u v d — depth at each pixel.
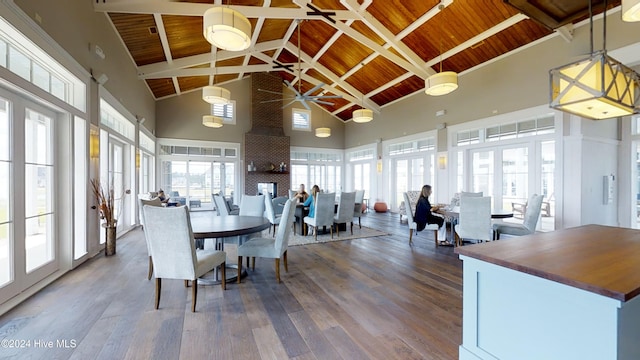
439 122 7.41
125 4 3.93
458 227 4.20
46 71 2.99
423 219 4.66
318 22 6.45
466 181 6.73
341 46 7.23
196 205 9.38
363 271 3.44
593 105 2.03
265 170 9.86
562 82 2.07
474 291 1.48
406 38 6.01
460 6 4.99
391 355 1.80
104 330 2.06
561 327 1.16
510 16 4.88
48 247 3.08
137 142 6.29
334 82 8.66
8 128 2.48
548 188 5.25
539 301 1.23
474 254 1.44
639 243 1.64
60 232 3.25
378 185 9.80
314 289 2.87
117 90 4.87
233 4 5.12
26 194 2.72
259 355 1.79
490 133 6.23
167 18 4.90
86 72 3.55
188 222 2.30
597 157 5.02
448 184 7.15
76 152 3.50
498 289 1.38
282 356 1.78
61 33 2.97
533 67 5.34
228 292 2.78
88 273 3.24
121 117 5.16
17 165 2.57
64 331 2.04
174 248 2.33
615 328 1.01
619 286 1.00
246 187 9.69
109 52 4.46
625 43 4.22
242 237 3.39
